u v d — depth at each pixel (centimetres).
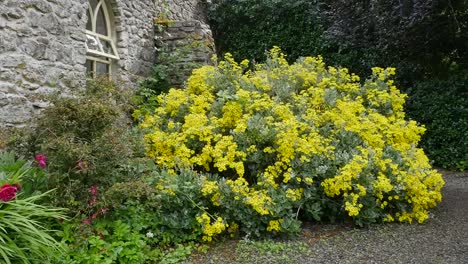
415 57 931
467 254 372
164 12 837
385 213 477
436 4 746
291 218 422
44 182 374
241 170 433
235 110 495
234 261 364
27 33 493
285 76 578
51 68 528
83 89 464
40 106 508
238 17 1137
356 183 455
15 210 302
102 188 378
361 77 1018
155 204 386
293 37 1092
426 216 470
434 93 884
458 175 789
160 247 388
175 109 520
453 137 842
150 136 479
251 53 1133
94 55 659
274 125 477
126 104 450
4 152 402
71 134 376
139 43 756
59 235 341
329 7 1051
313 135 467
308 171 450
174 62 776
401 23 801
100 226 363
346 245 398
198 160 451
